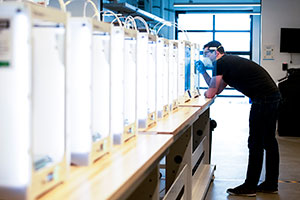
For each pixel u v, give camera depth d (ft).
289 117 24.17
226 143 22.39
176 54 10.63
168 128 7.48
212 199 12.56
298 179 14.88
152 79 7.84
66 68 3.88
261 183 13.52
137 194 6.47
